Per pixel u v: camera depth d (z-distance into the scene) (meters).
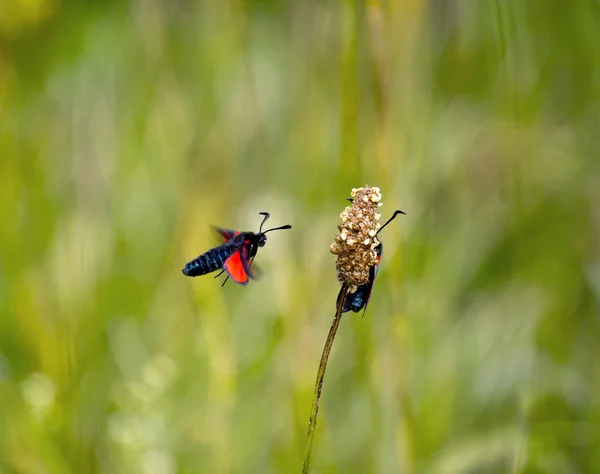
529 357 9.56
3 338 10.17
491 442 8.66
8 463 8.42
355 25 9.10
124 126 12.02
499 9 9.86
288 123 12.17
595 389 9.05
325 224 10.02
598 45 10.48
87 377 9.41
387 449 8.37
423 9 11.05
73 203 11.26
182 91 12.45
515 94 10.09
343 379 9.59
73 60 12.48
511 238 10.81
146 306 10.70
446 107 11.90
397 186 9.80
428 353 9.85
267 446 9.17
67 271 9.97
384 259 9.04
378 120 8.80
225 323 9.51
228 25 12.28
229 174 11.69
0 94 11.16
